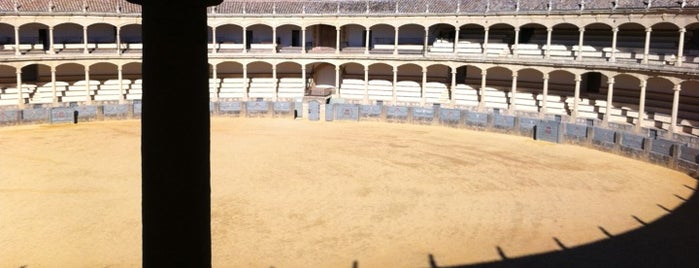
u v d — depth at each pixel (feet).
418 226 79.05
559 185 103.65
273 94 199.52
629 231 76.74
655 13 145.69
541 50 182.19
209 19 193.16
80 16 176.35
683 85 154.61
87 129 155.22
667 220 82.12
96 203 87.45
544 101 167.12
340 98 197.77
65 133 148.36
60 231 74.43
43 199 89.30
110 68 195.52
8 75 179.73
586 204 91.09
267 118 181.06
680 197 96.02
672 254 67.10
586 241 72.38
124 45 198.08
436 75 204.03
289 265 63.87
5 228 75.20
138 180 102.12
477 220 82.02
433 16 185.68
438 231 76.84
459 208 88.17
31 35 187.21
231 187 98.89
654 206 90.07
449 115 169.58
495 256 66.95
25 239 71.15
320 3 206.39
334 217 82.89
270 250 68.80
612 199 94.43
